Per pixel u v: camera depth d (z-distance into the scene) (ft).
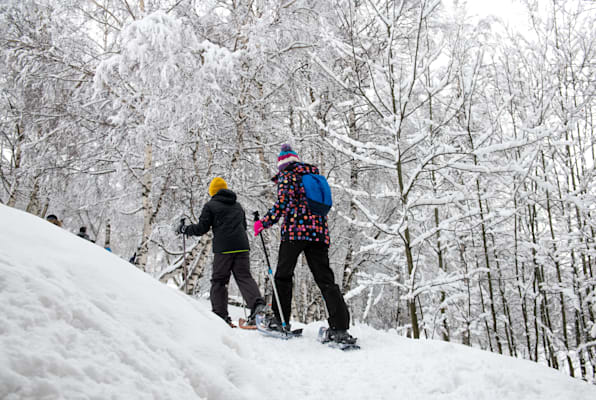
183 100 18.58
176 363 4.19
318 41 22.53
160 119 19.34
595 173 18.15
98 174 24.12
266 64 22.68
